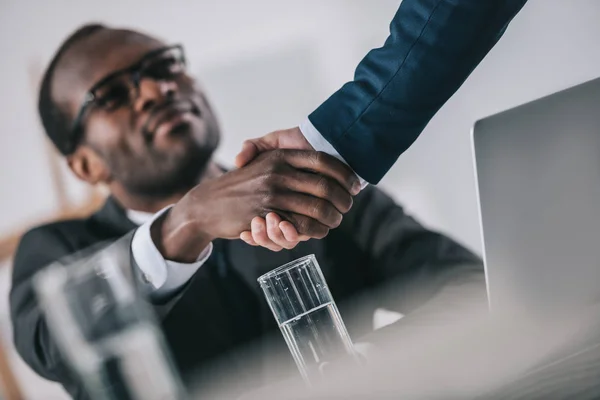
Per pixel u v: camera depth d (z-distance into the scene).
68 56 2.94
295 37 3.17
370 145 1.37
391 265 2.76
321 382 0.92
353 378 0.89
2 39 2.95
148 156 2.93
